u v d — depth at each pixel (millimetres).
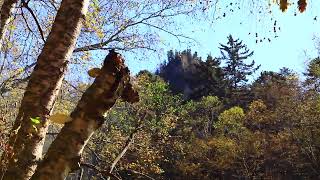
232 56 80688
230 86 74438
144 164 18859
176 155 42625
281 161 44469
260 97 62531
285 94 56531
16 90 9688
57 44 3180
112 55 2215
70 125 2160
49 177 2105
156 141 21625
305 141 42656
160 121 22031
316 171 41719
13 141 2998
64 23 3209
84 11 3271
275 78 73125
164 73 80062
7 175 2879
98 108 2168
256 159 45469
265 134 47812
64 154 2125
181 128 44031
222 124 50062
